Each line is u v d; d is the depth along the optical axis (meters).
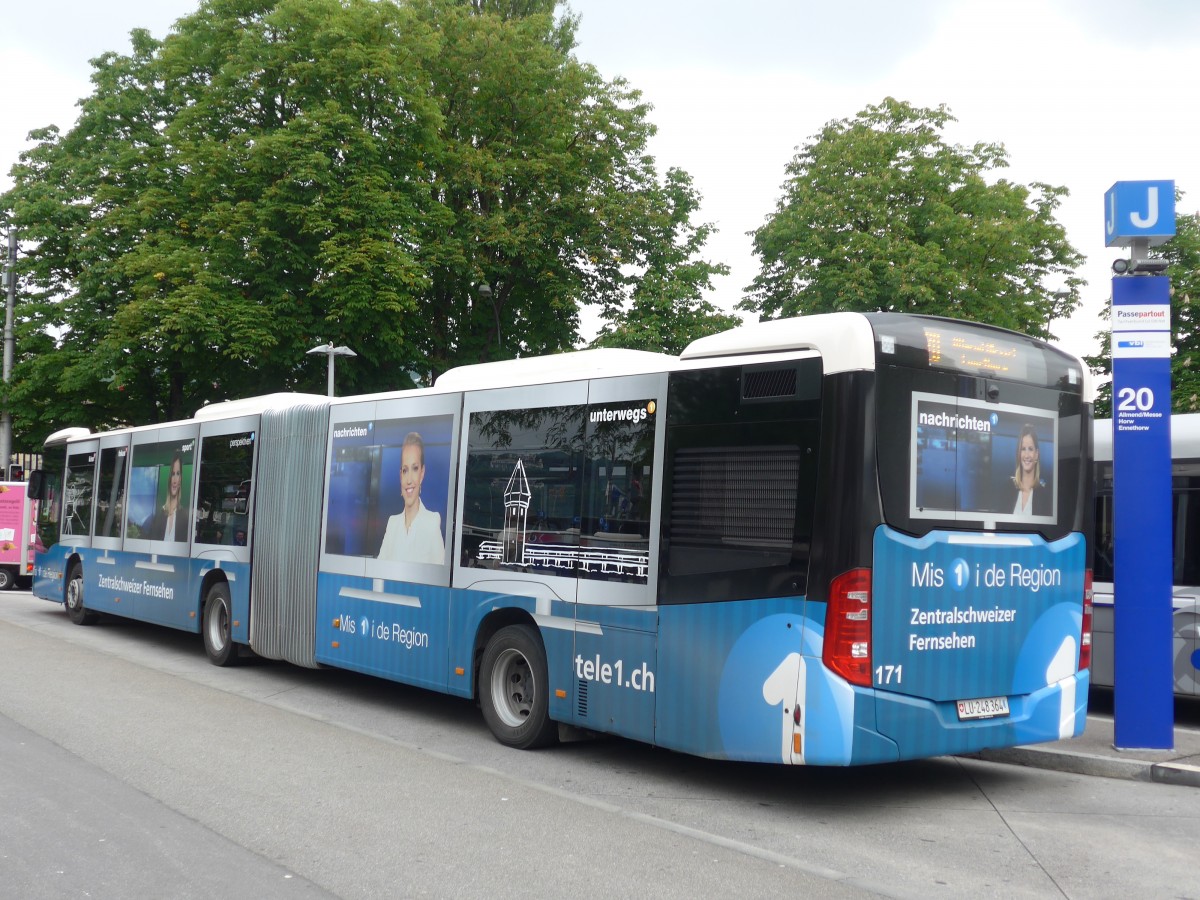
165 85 28.56
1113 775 7.73
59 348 29.62
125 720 9.33
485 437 8.95
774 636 6.47
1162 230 8.23
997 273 29.59
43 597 18.64
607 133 30.44
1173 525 10.12
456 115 29.50
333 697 11.02
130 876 5.24
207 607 13.27
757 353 6.89
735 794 7.16
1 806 6.50
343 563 10.63
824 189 30.11
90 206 28.94
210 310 24.47
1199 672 9.84
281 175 25.19
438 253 26.80
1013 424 7.14
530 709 8.48
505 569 8.59
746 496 6.74
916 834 6.22
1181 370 29.22
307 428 11.52
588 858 5.63
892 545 6.38
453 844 5.84
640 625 7.34
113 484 16.25
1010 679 7.04
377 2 27.36
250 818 6.31
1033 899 5.10
